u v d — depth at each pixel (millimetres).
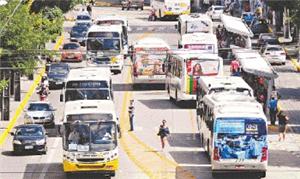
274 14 198500
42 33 131250
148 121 117000
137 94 136625
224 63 159375
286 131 110500
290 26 186500
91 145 85875
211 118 89625
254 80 116125
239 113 86312
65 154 86062
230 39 159625
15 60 122812
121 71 153500
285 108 126000
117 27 150625
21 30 119188
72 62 161625
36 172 91062
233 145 86125
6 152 101438
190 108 125875
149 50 138500
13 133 102125
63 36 187000
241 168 86562
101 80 107812
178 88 126000
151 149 101438
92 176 88250
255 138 86188
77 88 107375
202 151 100000
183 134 109250
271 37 170875
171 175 88938
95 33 149250
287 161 95312
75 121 86562
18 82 131750
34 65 125875
